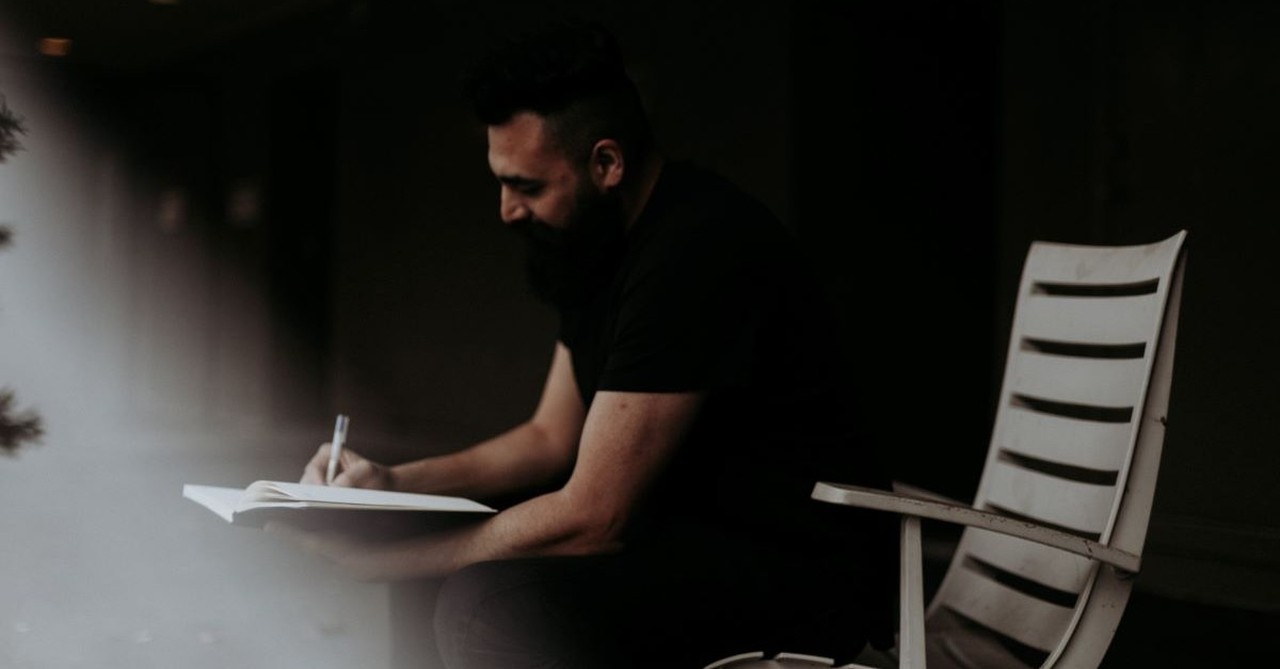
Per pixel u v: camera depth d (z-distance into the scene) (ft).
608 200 6.06
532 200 6.06
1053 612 5.92
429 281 27.45
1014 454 6.62
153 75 35.70
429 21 27.02
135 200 37.40
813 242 17.25
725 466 5.90
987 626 6.33
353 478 6.46
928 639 6.38
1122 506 5.47
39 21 33.63
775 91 17.51
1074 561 5.84
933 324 17.74
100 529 15.90
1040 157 14.97
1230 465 13.26
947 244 17.87
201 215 35.58
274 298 32.94
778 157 17.46
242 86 34.83
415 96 27.76
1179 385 13.74
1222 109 13.37
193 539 15.28
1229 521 13.20
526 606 5.43
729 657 5.72
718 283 5.65
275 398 32.78
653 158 6.25
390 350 29.14
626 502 5.57
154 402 37.45
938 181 17.83
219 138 35.65
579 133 5.92
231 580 12.79
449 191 26.63
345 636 10.57
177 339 36.68
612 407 5.62
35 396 7.86
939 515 5.06
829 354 6.04
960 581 6.67
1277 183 12.92
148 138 36.63
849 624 5.72
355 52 30.07
